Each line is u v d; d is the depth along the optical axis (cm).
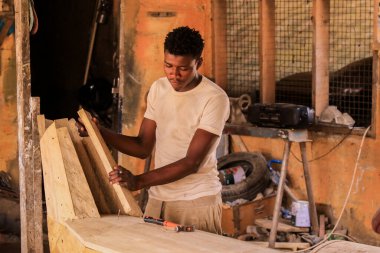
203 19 676
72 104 901
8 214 636
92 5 869
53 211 328
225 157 658
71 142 335
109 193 336
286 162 577
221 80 688
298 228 607
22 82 390
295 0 691
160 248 278
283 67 702
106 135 347
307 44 693
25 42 388
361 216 605
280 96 688
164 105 345
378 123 588
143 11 669
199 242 285
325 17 616
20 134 396
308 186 600
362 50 692
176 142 344
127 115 683
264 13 644
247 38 695
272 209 641
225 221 614
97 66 853
